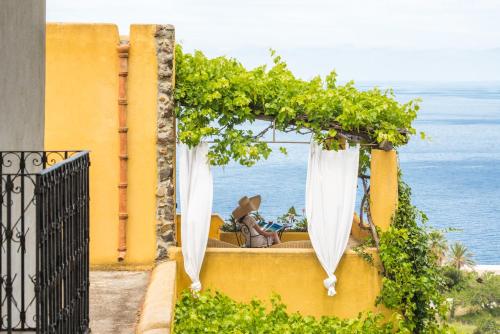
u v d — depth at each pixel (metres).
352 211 13.27
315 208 13.20
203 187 13.19
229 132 13.23
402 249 13.20
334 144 13.26
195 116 13.09
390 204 13.31
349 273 13.29
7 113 7.77
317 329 12.59
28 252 8.45
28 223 8.46
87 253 8.66
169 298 10.53
